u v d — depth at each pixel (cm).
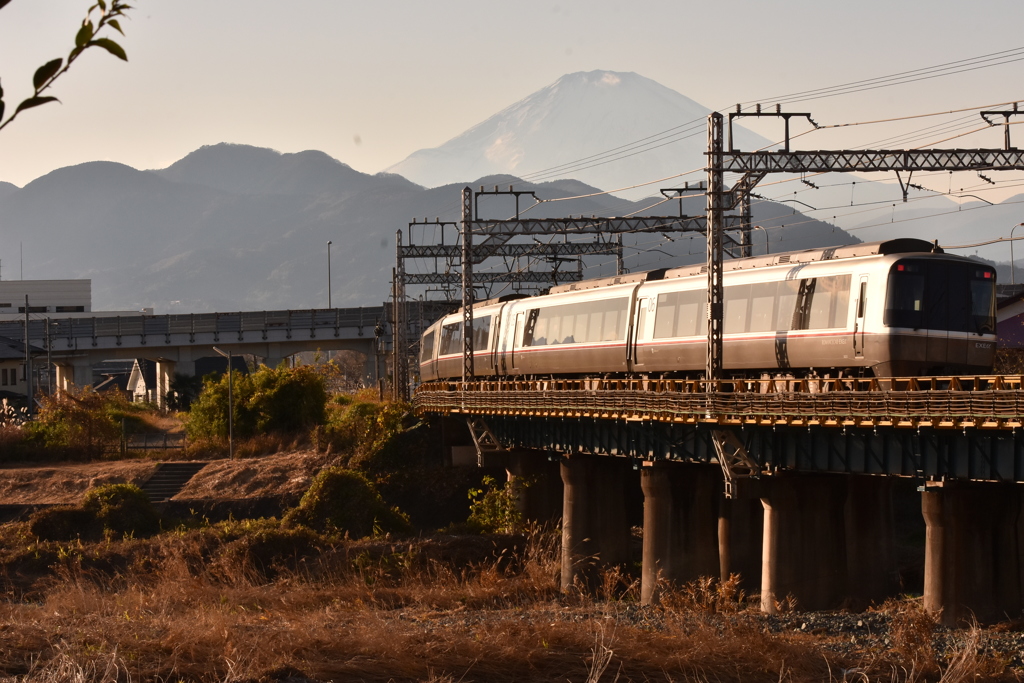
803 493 9900
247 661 5256
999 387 7419
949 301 9394
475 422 16025
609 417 11419
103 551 13175
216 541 13325
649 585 11494
